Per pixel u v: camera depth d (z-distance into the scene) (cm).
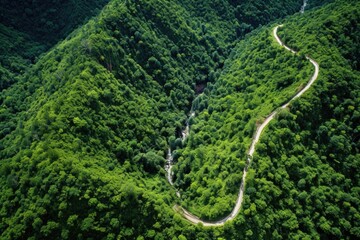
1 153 13338
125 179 12350
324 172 12506
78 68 14175
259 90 14962
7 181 11706
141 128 14638
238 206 11388
